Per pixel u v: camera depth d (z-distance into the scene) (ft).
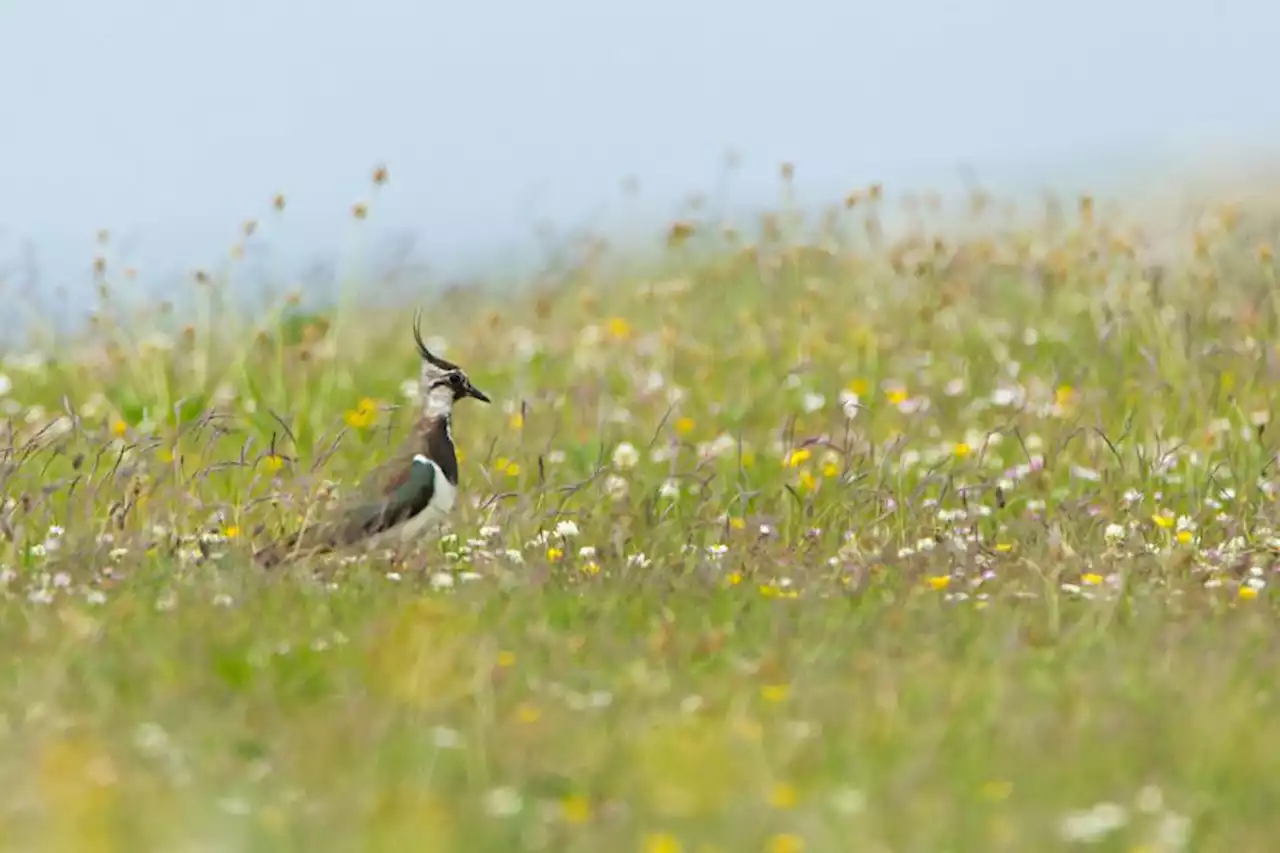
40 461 79.71
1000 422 85.76
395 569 61.11
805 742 43.01
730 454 80.53
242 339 94.17
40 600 55.62
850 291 105.09
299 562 60.39
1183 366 89.25
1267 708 46.19
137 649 49.75
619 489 74.33
